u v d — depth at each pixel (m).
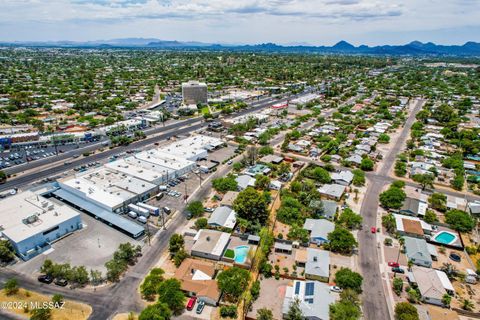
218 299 70.75
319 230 94.69
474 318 68.31
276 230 98.31
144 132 198.62
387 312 69.12
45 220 93.06
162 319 61.53
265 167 141.00
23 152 161.50
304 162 154.00
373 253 88.44
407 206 108.56
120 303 69.94
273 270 81.19
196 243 87.88
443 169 146.88
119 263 78.62
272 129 195.50
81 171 139.25
